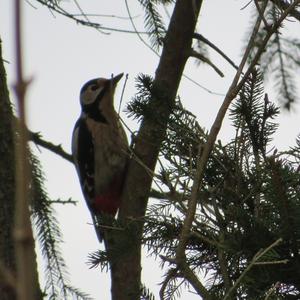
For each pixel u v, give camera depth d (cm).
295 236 443
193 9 674
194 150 586
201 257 524
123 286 690
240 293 473
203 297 438
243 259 486
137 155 735
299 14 679
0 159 548
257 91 586
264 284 467
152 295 502
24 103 162
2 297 453
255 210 505
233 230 482
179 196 548
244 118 572
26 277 160
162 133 592
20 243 161
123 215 751
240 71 473
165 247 536
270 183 440
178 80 745
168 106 608
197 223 514
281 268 454
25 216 162
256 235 455
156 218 537
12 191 539
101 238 815
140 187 748
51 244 685
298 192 466
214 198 518
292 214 438
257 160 558
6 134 555
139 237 538
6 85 580
